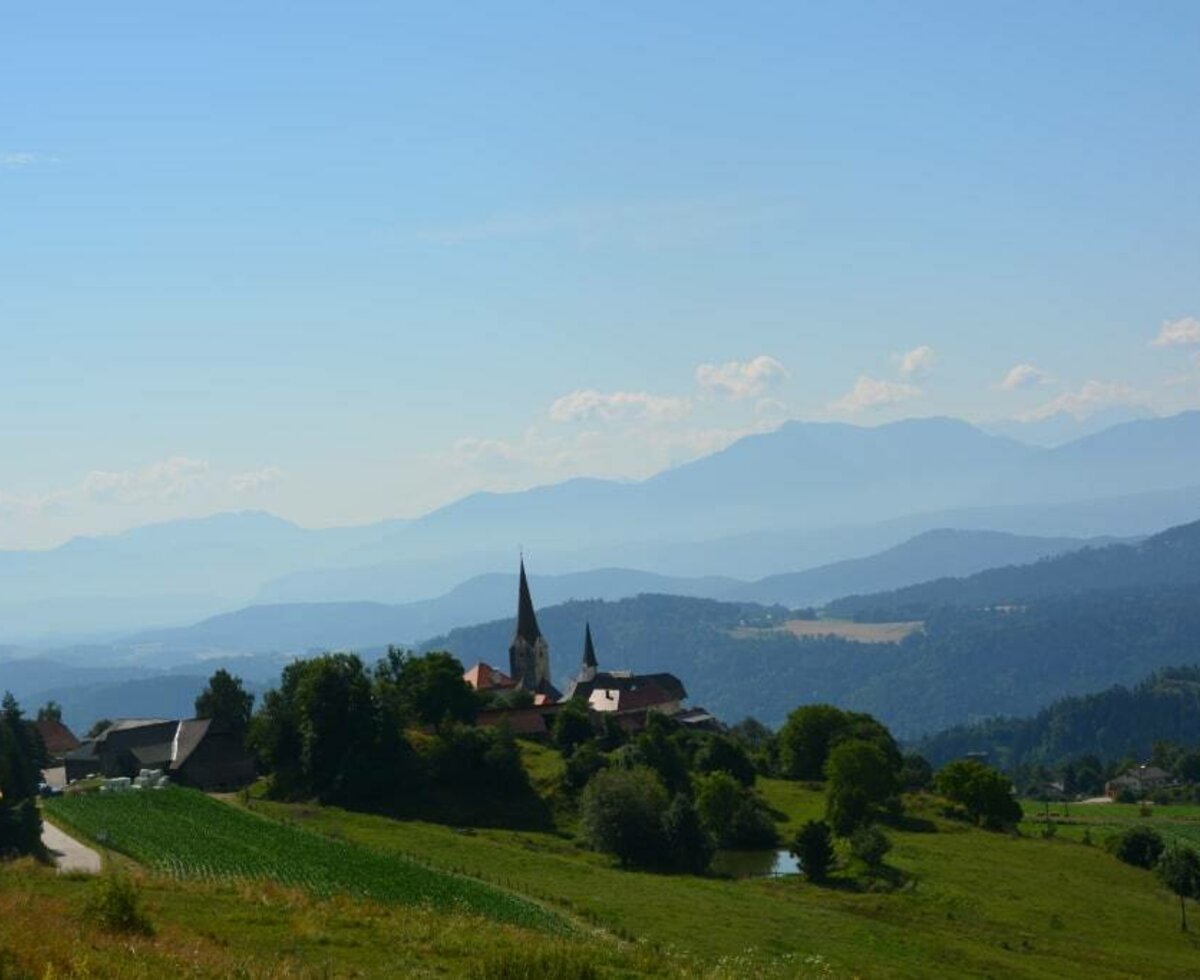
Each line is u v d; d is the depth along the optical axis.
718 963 59.31
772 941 76.44
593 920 76.00
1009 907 104.00
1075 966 81.62
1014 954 83.69
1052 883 116.06
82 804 114.31
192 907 53.72
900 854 125.19
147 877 61.19
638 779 121.31
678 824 114.94
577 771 141.50
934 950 80.75
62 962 36.88
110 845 93.06
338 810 122.19
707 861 116.25
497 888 84.06
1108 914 104.81
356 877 82.94
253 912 53.28
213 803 116.69
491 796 138.62
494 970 43.28
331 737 136.75
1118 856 133.00
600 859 115.81
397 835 108.88
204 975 38.41
